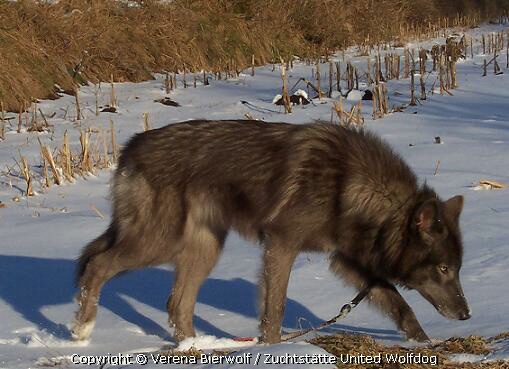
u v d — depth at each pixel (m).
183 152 6.54
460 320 6.23
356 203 6.15
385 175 6.20
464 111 17.88
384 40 33.03
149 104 19.58
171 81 21.83
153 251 6.54
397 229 6.15
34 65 20.50
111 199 6.75
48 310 7.16
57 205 11.24
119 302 7.48
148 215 6.52
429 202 5.96
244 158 6.40
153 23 25.44
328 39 31.05
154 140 6.64
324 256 8.51
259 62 27.53
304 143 6.27
